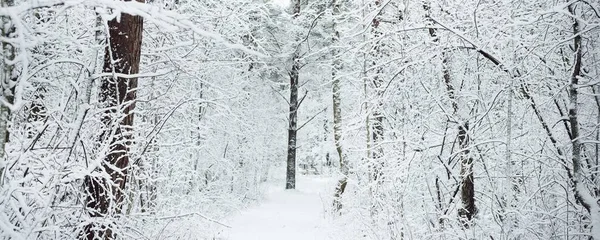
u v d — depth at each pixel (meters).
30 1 2.69
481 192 6.04
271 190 21.20
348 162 11.93
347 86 10.83
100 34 4.57
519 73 5.19
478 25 5.33
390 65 6.64
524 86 5.03
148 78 6.60
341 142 8.73
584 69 5.04
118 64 4.54
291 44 19.08
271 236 9.91
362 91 8.69
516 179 5.81
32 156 3.59
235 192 15.37
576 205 4.67
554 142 4.85
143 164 5.43
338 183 11.75
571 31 4.84
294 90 20.77
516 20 4.64
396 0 6.54
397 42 6.29
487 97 6.15
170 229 6.47
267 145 21.27
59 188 3.71
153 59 6.55
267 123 20.61
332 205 11.70
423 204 6.25
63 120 4.41
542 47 5.12
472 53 6.06
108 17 2.78
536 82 5.13
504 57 5.33
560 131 5.48
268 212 13.88
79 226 3.71
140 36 4.76
